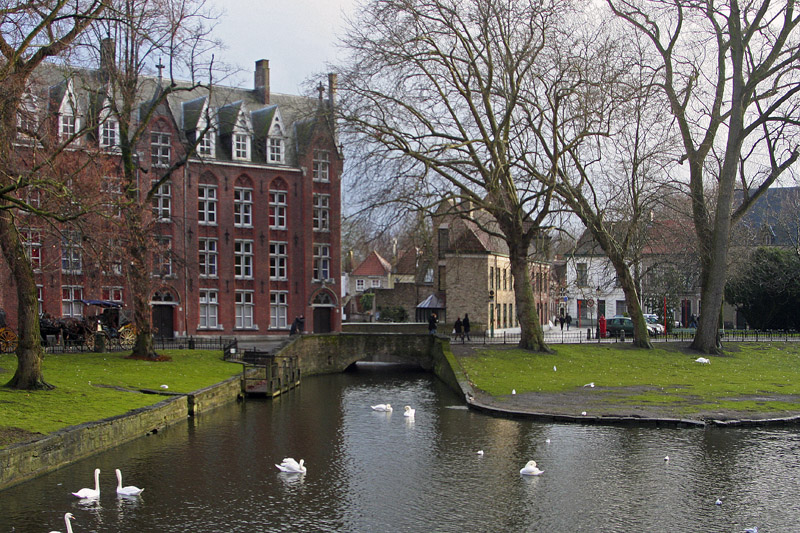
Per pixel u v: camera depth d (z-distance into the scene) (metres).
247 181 64.25
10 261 27.69
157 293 60.09
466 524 18.25
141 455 24.00
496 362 44.06
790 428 28.27
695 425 28.31
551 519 18.55
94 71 39.38
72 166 33.88
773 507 19.33
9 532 17.00
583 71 42.47
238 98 68.25
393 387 43.34
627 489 20.86
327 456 24.66
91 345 44.94
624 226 52.16
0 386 27.30
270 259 65.38
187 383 34.22
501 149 43.84
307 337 50.66
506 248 81.94
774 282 70.44
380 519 18.55
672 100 46.09
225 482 21.45
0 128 25.12
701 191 48.34
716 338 49.72
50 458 21.00
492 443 26.30
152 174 59.19
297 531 17.69
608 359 46.22
